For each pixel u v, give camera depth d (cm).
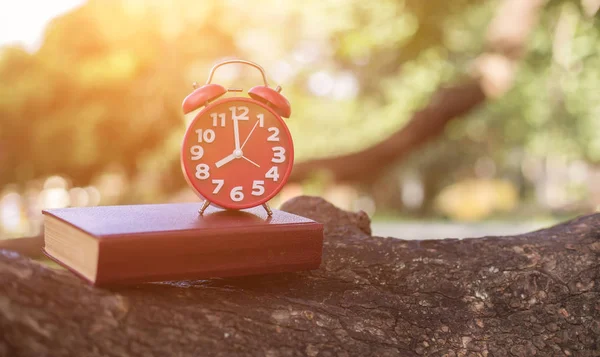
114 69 777
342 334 122
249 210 141
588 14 746
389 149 780
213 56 884
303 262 125
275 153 135
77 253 114
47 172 788
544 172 2048
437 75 945
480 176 2111
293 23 994
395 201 2028
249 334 115
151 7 806
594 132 1329
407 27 839
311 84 1288
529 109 1320
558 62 1057
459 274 142
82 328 103
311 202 175
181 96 818
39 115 775
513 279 140
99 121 775
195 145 131
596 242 149
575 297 138
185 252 113
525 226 1098
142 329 107
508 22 746
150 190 836
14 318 98
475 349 128
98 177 834
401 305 134
